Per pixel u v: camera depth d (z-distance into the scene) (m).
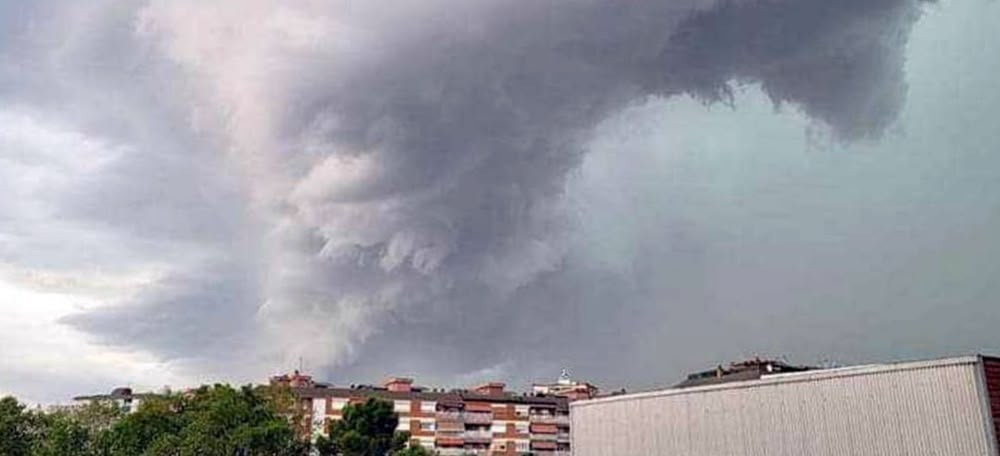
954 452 25.66
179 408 51.66
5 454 46.09
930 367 26.70
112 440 47.91
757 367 65.12
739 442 32.09
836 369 29.36
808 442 29.67
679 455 34.50
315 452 58.44
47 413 51.28
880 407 27.73
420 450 61.03
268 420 51.19
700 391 34.19
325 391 89.44
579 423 40.25
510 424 96.88
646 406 36.59
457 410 94.62
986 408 25.14
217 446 47.34
